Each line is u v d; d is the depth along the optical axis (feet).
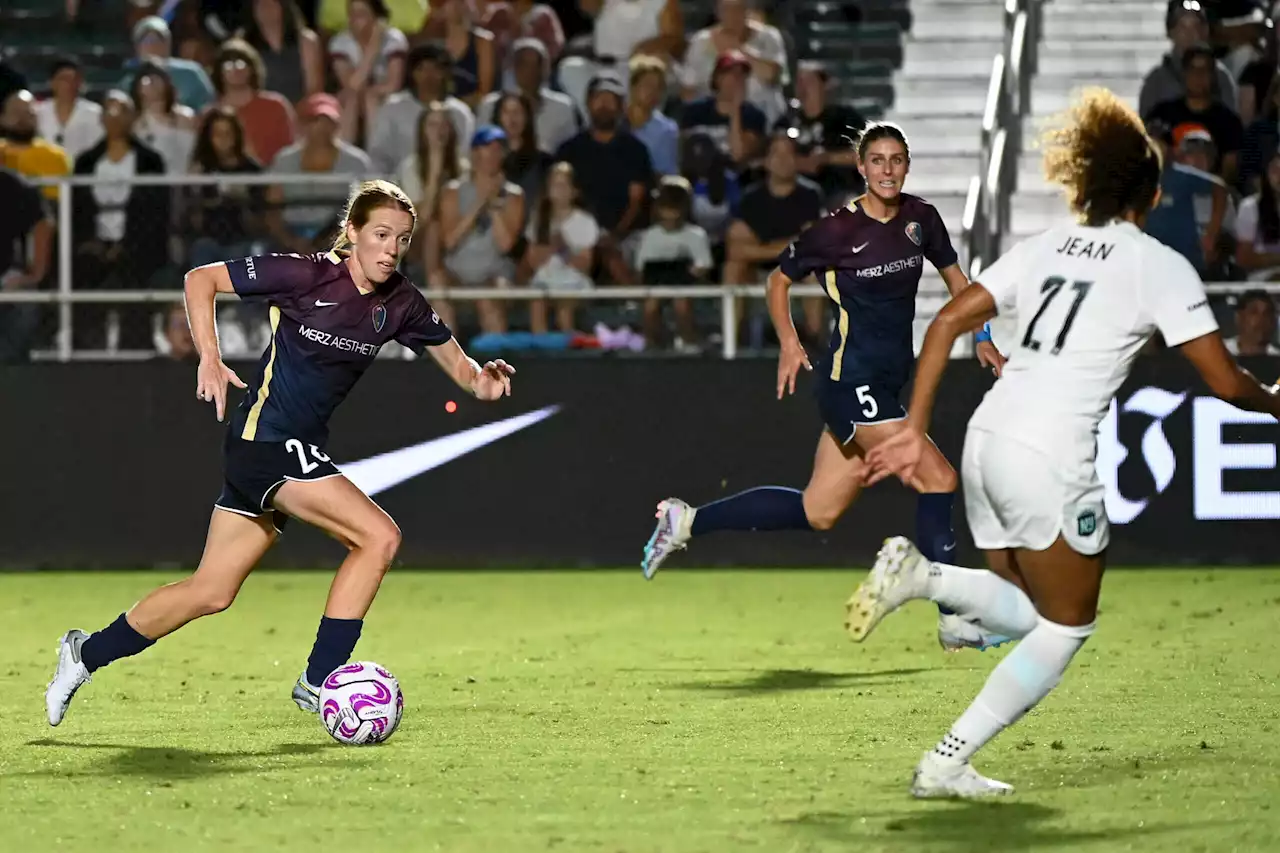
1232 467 138.51
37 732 72.59
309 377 70.28
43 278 144.66
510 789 59.67
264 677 89.66
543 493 143.64
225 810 56.70
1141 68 193.98
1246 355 137.08
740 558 145.18
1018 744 67.21
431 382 143.43
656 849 50.67
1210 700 78.33
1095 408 55.31
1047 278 55.88
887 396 94.27
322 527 71.72
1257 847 50.19
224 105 172.45
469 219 150.41
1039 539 54.90
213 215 145.07
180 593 71.77
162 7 203.51
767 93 180.55
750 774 61.93
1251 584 128.06
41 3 207.62
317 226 146.00
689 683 86.43
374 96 178.09
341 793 59.26
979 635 83.66
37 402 144.46
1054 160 57.31
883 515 144.77
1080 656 93.30
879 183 92.53
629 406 143.13
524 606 122.72
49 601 127.03
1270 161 154.40
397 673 91.30
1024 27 183.62
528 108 164.76
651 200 156.87
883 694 81.76
